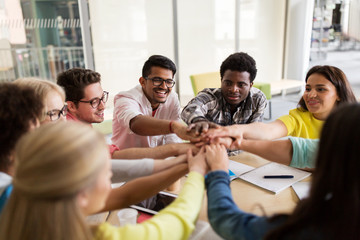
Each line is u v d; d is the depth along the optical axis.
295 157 1.12
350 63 5.61
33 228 0.47
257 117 1.69
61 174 0.47
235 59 1.47
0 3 3.72
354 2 5.23
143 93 1.63
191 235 0.86
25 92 0.72
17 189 0.48
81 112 1.33
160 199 1.03
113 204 0.89
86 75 1.29
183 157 1.03
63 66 4.21
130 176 1.06
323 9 5.31
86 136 0.51
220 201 0.71
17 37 3.91
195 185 0.78
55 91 1.04
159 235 0.62
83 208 0.52
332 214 0.51
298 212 0.55
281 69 5.71
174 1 4.37
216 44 4.91
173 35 4.52
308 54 5.47
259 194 1.11
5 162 0.70
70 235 0.48
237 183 1.20
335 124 0.52
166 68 1.51
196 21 4.65
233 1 4.84
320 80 1.31
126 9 4.18
